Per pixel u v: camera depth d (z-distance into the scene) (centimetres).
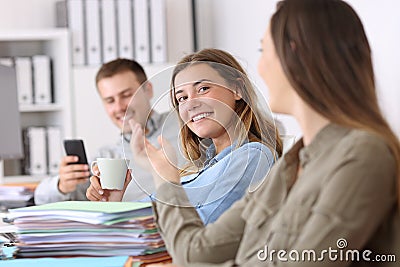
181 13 531
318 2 140
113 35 489
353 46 138
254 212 152
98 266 169
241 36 464
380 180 129
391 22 293
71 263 173
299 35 138
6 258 183
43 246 183
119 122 348
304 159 141
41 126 518
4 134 368
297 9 140
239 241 161
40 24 514
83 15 486
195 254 160
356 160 130
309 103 138
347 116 136
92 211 179
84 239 181
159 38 495
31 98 490
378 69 303
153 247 180
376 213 130
